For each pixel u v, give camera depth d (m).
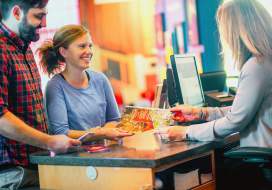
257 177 2.18
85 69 2.84
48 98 2.74
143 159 1.91
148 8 5.40
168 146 2.21
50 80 2.79
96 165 2.05
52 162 2.20
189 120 2.67
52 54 2.85
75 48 2.76
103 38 5.54
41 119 2.54
